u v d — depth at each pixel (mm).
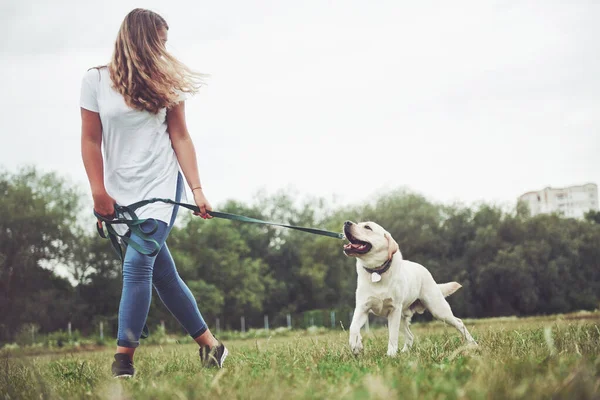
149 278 4355
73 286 50688
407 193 57281
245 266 62062
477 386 2410
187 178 4668
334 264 62156
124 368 4227
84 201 51812
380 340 7043
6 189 50219
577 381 2334
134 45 4398
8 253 47094
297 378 3107
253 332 31172
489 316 52688
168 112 4645
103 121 4445
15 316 45750
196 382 3053
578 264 53750
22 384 3459
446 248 53312
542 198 115312
